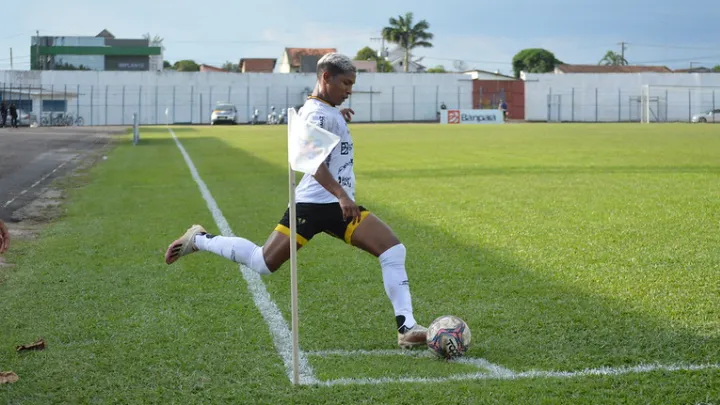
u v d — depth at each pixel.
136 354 5.86
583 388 5.02
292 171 5.20
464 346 5.69
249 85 85.88
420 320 6.82
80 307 7.31
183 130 57.19
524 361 5.61
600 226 11.80
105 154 30.27
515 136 43.62
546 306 7.19
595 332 6.33
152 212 13.92
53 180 20.11
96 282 8.37
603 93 92.31
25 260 9.64
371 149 32.00
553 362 5.57
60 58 104.25
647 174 20.00
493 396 4.89
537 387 5.03
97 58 104.88
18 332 6.49
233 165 24.17
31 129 58.31
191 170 22.48
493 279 8.35
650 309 7.02
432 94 90.56
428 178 19.67
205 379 5.29
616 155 27.20
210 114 84.94
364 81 89.00
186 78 84.06
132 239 11.08
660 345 5.93
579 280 8.24
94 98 81.81
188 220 12.89
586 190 16.59
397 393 4.96
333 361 5.68
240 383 5.20
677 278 8.26
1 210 14.38
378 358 5.77
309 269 8.89
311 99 5.88
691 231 11.23
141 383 5.24
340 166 5.86
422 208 14.05
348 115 6.21
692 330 6.33
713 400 4.81
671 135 43.47
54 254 10.01
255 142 38.62
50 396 5.01
